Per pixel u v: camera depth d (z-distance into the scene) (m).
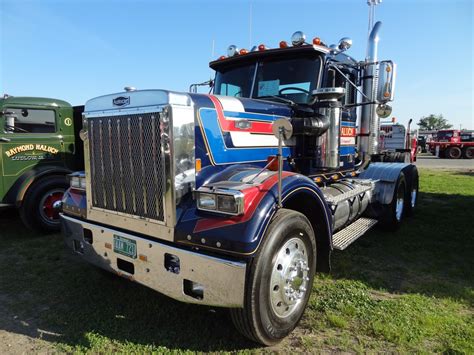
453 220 6.46
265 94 4.16
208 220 2.39
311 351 2.56
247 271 2.33
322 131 3.68
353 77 4.77
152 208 2.62
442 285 3.66
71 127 6.31
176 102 2.53
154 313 3.08
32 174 5.57
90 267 4.16
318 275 3.88
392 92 3.85
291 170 3.79
